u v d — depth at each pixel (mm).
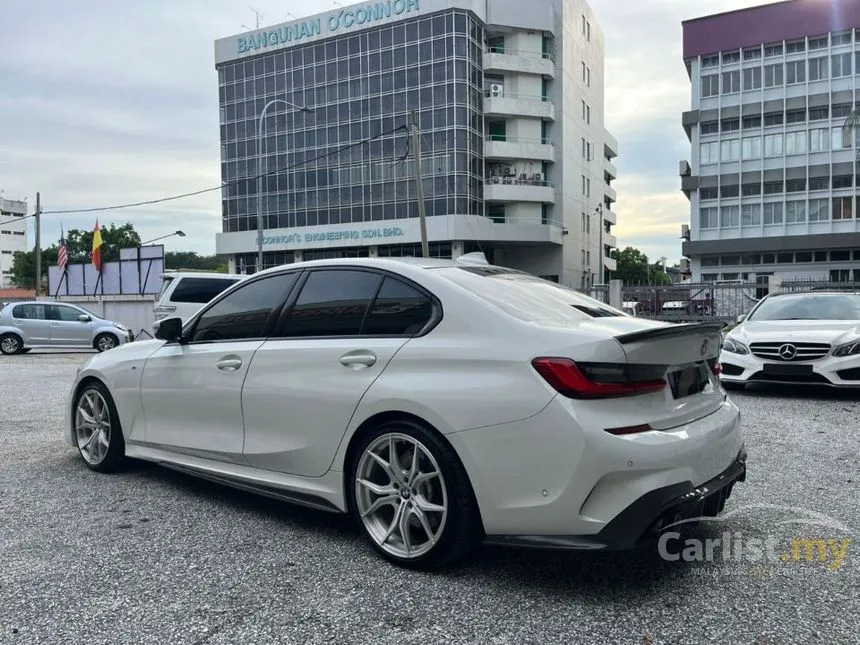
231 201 61875
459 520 3088
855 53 45844
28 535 3744
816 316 9219
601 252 73500
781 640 2611
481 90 55094
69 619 2787
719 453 3211
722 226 50062
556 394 2848
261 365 3891
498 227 54781
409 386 3215
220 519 4016
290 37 58156
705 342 3328
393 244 55500
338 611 2852
